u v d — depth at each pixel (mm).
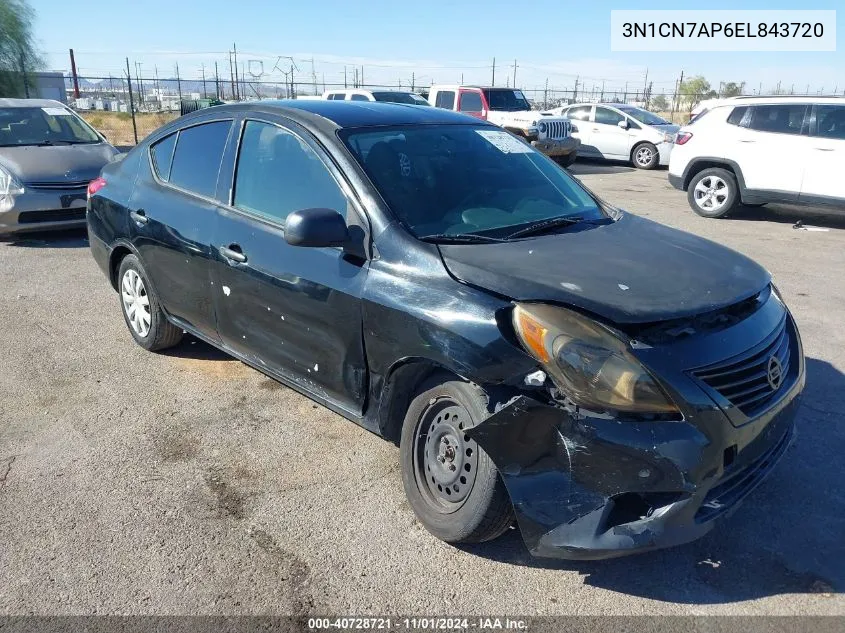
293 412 4246
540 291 2684
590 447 2480
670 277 2904
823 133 9742
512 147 4129
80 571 2857
